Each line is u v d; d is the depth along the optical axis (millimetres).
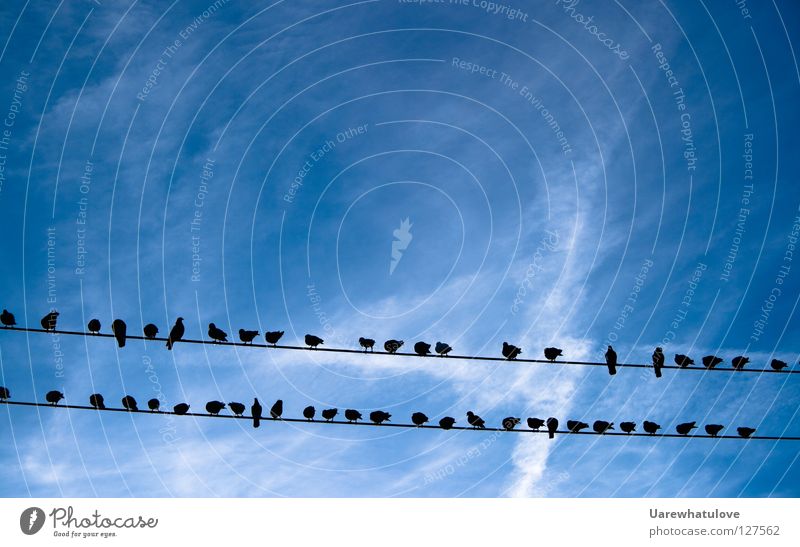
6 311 20172
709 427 24547
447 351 20797
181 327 21234
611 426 25156
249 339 22812
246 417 22531
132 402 22766
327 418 24031
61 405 22016
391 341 22391
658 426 24938
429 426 23078
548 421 24406
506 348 23828
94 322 20703
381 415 24031
